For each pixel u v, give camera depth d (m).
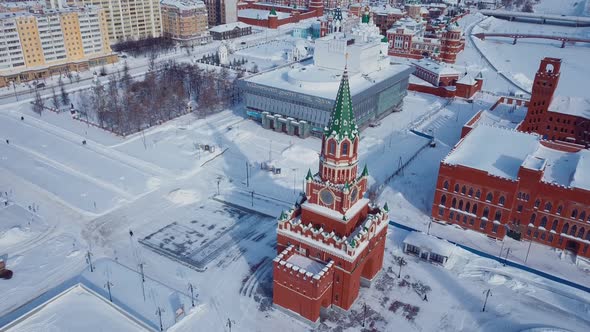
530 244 90.38
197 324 69.69
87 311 70.75
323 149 68.69
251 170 117.94
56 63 194.75
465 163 94.50
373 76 152.75
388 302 74.88
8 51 179.38
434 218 97.75
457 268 83.06
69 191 106.06
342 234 70.00
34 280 77.75
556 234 87.69
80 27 199.12
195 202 103.44
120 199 103.25
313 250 71.31
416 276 80.94
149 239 89.81
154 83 177.38
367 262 76.06
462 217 94.50
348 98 65.44
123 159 122.06
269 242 89.50
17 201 101.50
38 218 95.31
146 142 132.00
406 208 102.69
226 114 155.75
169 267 81.94
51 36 190.62
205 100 162.50
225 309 72.81
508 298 76.06
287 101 138.12
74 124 144.62
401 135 143.00
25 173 114.00
